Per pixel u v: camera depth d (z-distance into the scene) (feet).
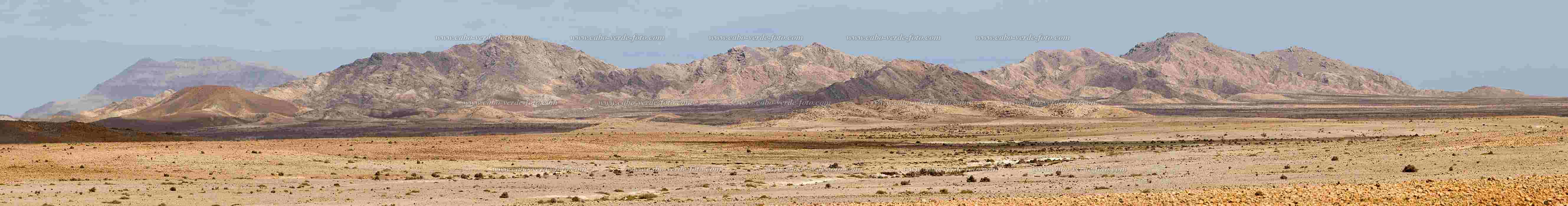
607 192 170.09
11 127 386.93
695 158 314.55
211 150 281.95
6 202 148.25
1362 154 237.45
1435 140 284.00
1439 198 98.12
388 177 224.74
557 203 146.92
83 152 265.75
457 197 159.33
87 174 216.74
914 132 646.33
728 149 361.30
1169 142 431.43
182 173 223.51
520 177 226.58
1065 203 103.45
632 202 145.38
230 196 163.43
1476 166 181.78
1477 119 605.73
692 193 165.17
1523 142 230.68
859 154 342.85
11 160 239.91
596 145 357.20
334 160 265.54
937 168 247.91
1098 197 108.17
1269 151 286.46
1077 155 324.60
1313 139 415.03
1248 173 189.78
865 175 219.41
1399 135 439.22
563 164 278.05
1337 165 199.62
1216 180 168.96
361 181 211.82
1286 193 105.29
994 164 275.59
